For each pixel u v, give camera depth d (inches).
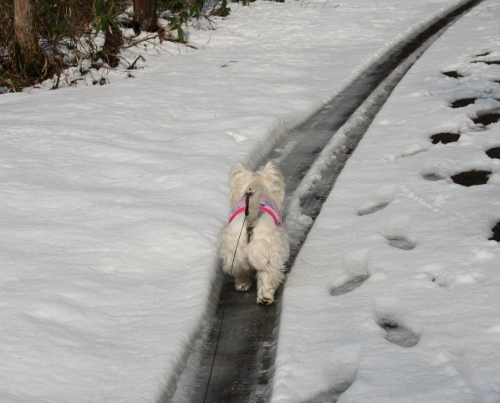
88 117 441.1
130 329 198.5
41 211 289.7
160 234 262.4
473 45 604.7
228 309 220.5
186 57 669.3
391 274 220.8
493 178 299.9
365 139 381.7
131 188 319.0
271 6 916.6
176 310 209.2
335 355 176.7
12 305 205.3
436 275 218.2
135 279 231.6
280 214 221.5
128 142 388.5
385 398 153.9
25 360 176.9
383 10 865.5
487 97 441.1
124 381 171.8
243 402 171.3
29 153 367.6
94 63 624.4
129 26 752.3
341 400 155.2
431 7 876.6
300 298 211.5
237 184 225.5
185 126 424.8
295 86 522.0
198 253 248.7
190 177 323.9
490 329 179.2
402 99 459.2
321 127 425.1
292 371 170.9
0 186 314.0
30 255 245.9
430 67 545.3
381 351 175.2
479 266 218.2
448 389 154.3
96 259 243.3
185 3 809.5
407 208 276.8
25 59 592.4
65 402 161.9
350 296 209.5
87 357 181.5
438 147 353.1
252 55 657.6
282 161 365.1
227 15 868.0
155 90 521.7
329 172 342.3
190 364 188.9
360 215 280.8
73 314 202.8
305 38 734.5
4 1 627.8
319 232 264.7
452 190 289.4
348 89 520.1
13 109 473.7
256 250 210.2
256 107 460.8
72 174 335.9
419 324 187.8
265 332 204.8
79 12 650.2
